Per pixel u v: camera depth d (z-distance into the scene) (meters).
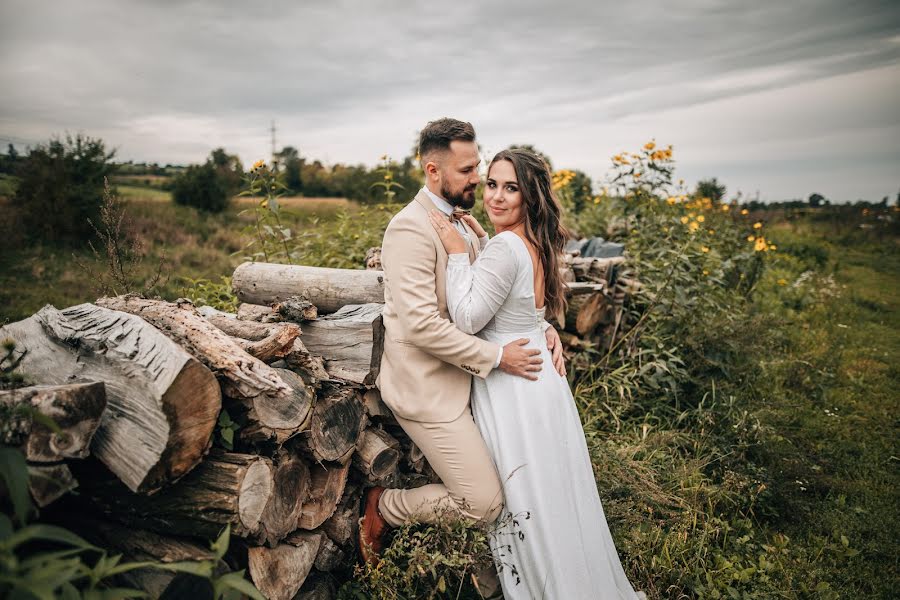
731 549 2.80
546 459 2.20
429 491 2.26
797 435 3.95
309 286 2.86
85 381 1.61
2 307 5.90
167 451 1.50
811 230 14.66
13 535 1.09
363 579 2.11
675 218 5.13
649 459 3.21
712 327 4.22
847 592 2.57
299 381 1.93
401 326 2.23
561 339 3.97
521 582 2.20
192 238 11.90
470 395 2.38
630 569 2.50
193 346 1.70
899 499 3.29
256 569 1.78
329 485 2.10
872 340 6.34
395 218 2.26
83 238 10.65
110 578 1.53
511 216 2.38
